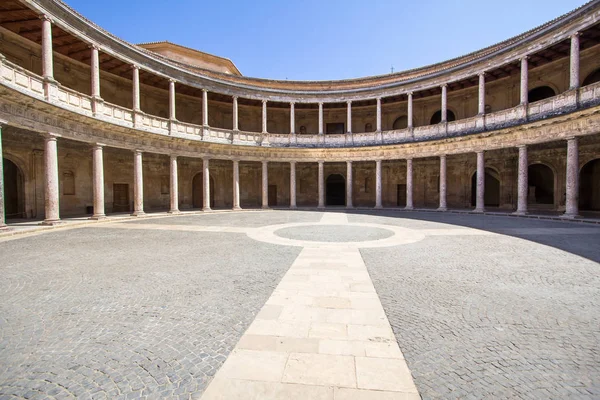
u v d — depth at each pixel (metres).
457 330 5.28
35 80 17.11
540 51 24.00
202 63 38.00
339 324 5.47
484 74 27.61
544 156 28.02
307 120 41.12
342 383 3.85
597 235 14.80
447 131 30.16
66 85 24.52
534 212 26.39
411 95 32.69
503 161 31.08
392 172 38.84
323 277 8.20
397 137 33.41
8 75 15.31
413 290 7.20
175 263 9.77
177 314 5.95
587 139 24.64
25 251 11.62
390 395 3.64
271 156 34.94
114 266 9.44
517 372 4.12
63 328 5.39
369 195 39.94
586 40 22.84
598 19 19.72
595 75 24.41
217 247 12.33
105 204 28.27
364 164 40.03
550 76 26.89
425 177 37.16
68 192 25.30
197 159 36.38
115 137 23.23
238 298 6.73
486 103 31.81
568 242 13.10
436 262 9.80
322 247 12.25
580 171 27.08
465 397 3.64
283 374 4.04
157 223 20.84
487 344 4.83
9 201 23.17
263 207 34.84
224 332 5.22
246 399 3.56
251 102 37.72
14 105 15.89
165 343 4.88
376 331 5.21
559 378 4.00
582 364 4.30
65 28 19.34
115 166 29.11
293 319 5.67
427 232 16.17
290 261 9.98
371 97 34.69
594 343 4.87
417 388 3.78
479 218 23.47
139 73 28.11
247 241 13.70
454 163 35.12
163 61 27.22
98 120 20.95
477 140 27.58
